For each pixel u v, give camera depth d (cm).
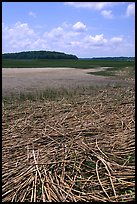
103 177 567
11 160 654
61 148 706
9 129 883
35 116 1030
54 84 1947
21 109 1162
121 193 509
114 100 1286
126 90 1611
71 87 1773
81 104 1220
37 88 1742
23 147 727
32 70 3569
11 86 1839
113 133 815
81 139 769
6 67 4400
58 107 1170
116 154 670
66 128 871
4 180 561
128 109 1088
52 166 607
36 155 670
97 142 741
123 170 588
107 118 968
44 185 535
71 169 603
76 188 533
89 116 1009
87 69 3734
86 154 666
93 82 2069
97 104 1195
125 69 3344
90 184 539
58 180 558
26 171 587
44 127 890
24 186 532
